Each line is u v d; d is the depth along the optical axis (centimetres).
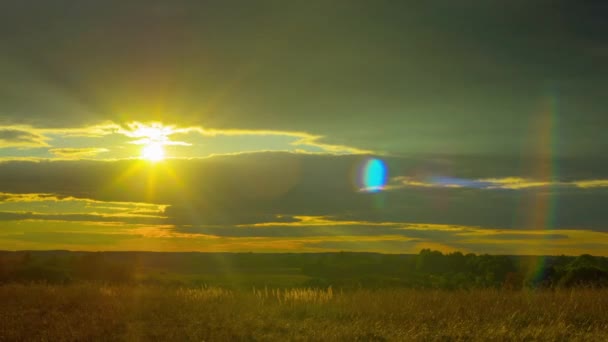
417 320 1460
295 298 1836
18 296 1966
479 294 1845
